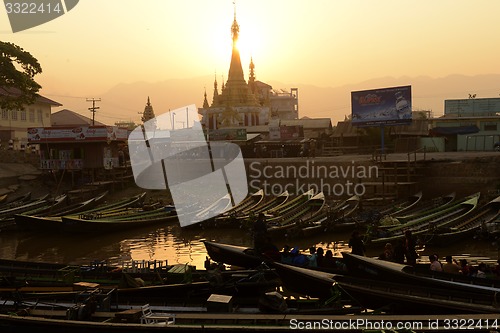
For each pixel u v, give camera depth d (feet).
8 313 46.03
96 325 41.57
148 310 45.24
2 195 128.67
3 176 139.33
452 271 56.54
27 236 99.91
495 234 82.23
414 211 103.30
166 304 49.06
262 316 43.29
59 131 141.59
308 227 91.04
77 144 142.51
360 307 47.03
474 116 188.14
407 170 118.42
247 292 53.98
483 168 118.83
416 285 51.24
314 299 50.60
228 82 325.01
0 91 179.52
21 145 189.06
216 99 338.95
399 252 62.23
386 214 100.73
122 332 41.29
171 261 79.41
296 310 45.24
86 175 143.64
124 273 55.21
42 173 143.43
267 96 379.14
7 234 101.50
